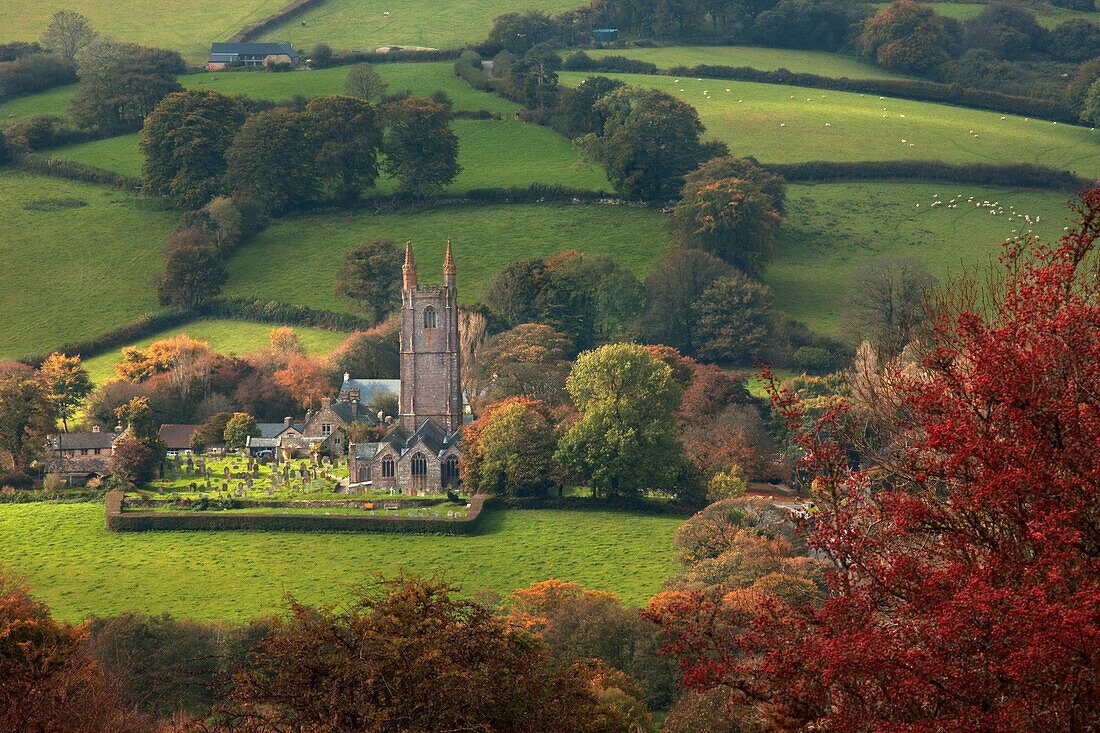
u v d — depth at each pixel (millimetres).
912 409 94562
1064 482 81562
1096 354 85375
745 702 91000
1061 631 75125
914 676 81562
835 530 94438
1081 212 92188
